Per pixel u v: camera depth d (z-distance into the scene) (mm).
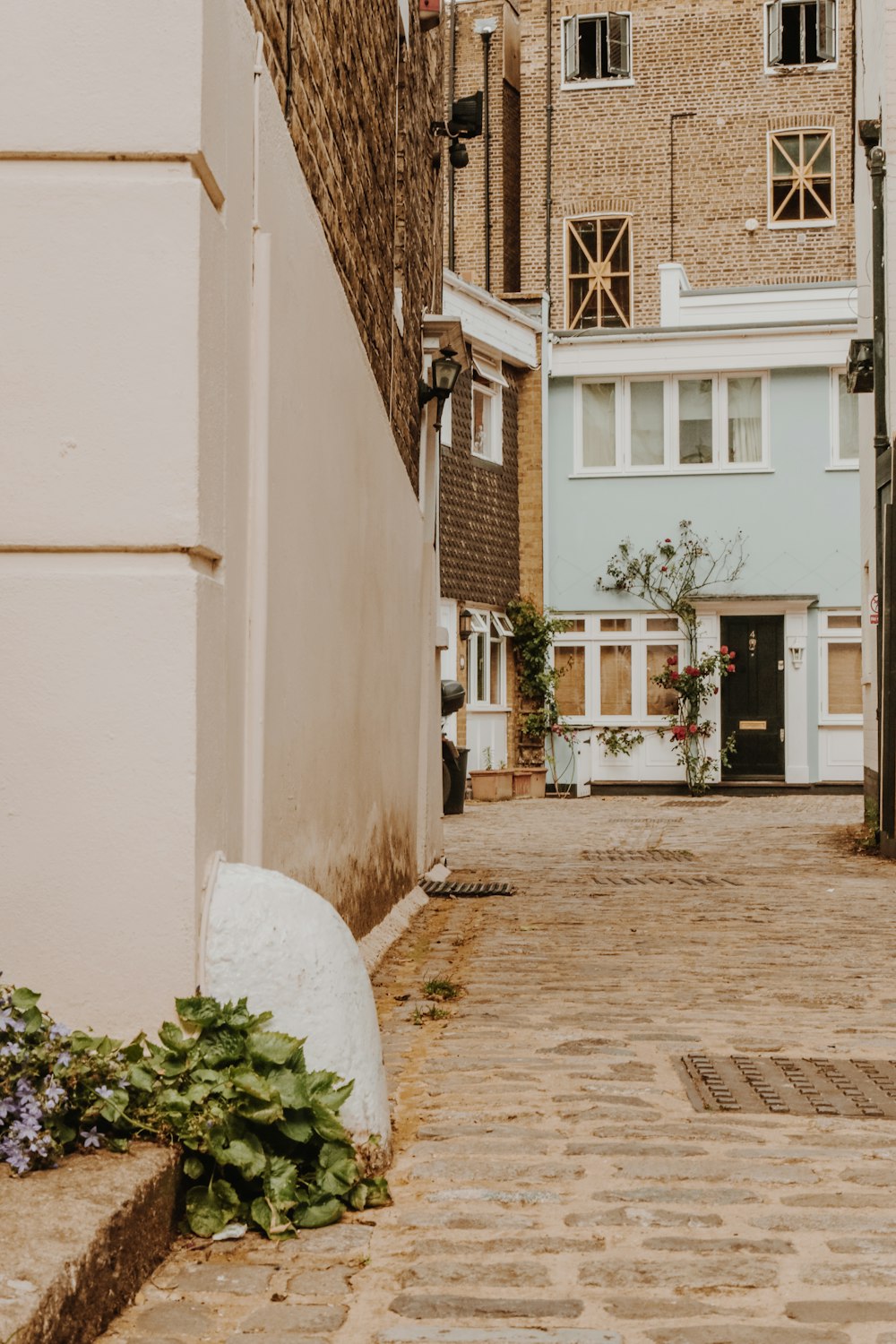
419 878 11852
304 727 5926
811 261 30766
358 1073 3969
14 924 3854
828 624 26641
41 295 3945
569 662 27266
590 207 31438
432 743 12859
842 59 30625
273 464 5090
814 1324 3037
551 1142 4395
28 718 3873
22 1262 2742
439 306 15172
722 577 26938
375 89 9000
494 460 26203
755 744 26688
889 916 9844
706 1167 4137
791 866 13562
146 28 3973
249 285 4789
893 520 14047
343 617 7227
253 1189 3674
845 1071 5344
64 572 3910
